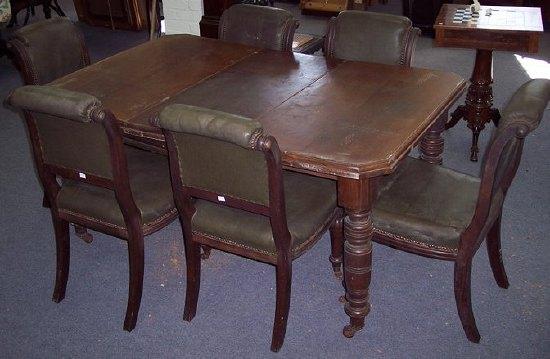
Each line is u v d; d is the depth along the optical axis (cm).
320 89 217
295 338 206
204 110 161
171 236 260
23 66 247
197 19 418
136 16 517
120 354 202
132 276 204
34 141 195
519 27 258
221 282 233
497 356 195
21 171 316
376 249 248
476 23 267
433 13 475
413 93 210
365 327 209
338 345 203
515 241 246
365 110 198
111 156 181
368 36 250
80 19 546
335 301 222
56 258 241
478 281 227
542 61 421
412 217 190
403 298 222
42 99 171
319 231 197
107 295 229
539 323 207
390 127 186
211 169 172
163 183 213
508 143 165
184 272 239
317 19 537
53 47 258
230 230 188
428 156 244
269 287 230
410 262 240
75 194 206
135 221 198
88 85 228
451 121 316
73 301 226
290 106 203
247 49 262
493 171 165
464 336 204
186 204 190
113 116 175
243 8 276
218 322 214
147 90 222
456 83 218
